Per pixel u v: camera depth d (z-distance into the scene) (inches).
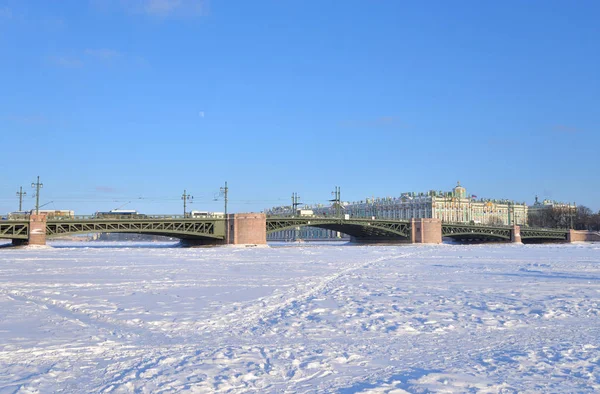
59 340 664.4
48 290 1192.2
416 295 1103.6
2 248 3654.0
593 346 638.5
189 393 466.6
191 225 4183.1
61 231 3695.9
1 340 663.1
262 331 727.7
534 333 717.3
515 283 1363.2
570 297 1067.3
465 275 1606.8
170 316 840.9
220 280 1434.5
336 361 572.7
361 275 1600.6
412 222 5251.0
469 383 494.6
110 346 635.5
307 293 1143.6
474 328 749.3
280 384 492.7
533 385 489.7
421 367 550.3
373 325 766.5
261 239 4303.6
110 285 1304.1
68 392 466.9
